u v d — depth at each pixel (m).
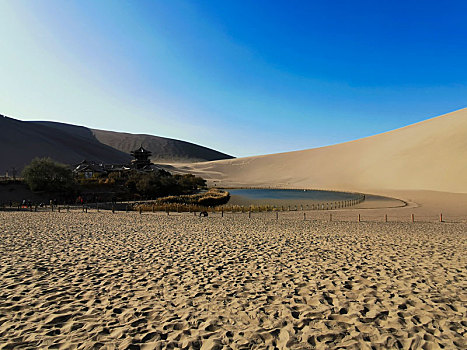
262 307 5.83
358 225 20.58
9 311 5.60
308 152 121.12
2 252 10.55
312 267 8.86
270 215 28.98
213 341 4.50
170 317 5.41
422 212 30.53
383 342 4.52
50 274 7.99
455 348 4.35
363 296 6.44
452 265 9.09
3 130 97.44
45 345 4.40
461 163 60.34
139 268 8.66
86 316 5.41
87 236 14.41
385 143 92.75
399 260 9.75
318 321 5.23
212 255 10.40
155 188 50.44
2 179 47.28
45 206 35.38
